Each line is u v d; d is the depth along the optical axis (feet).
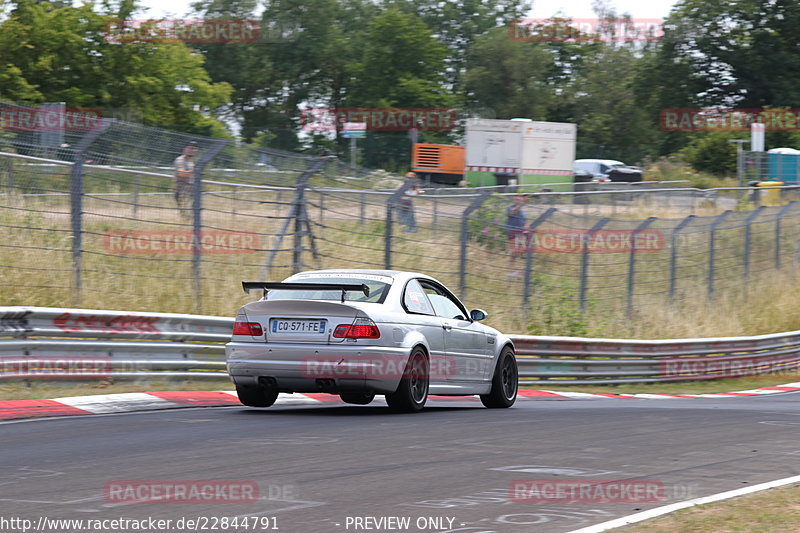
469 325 119.03
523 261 214.07
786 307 288.30
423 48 625.41
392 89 616.80
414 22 632.79
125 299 149.48
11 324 114.52
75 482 63.82
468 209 195.72
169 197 154.30
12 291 139.85
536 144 404.98
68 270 145.79
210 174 157.89
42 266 144.97
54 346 117.80
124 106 434.30
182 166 154.10
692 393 193.88
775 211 318.65
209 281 161.58
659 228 254.06
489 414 110.63
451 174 436.76
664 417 111.24
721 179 545.44
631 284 237.25
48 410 100.83
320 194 173.68
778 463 77.56
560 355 187.52
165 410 106.93
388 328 103.35
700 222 285.23
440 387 112.47
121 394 115.34
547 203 327.06
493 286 207.51
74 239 143.13
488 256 206.49
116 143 148.15
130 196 150.41
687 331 245.86
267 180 162.40
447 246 197.88
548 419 105.60
